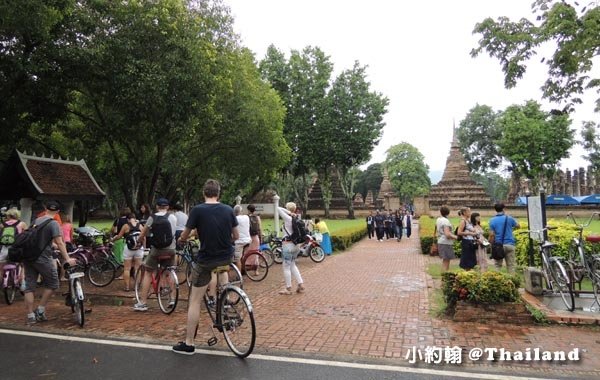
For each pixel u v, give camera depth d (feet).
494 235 33.58
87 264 35.83
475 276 23.45
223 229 18.25
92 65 41.39
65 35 41.86
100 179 104.94
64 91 46.24
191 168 82.28
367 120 143.13
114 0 44.93
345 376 15.69
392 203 174.91
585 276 27.76
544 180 165.68
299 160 144.66
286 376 15.69
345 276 39.65
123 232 32.78
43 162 44.06
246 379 15.43
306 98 137.49
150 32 44.50
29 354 18.49
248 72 83.82
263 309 26.63
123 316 25.05
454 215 163.84
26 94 44.39
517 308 22.45
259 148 79.87
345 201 186.70
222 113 70.74
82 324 22.71
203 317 24.67
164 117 46.37
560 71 39.86
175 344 19.61
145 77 41.93
